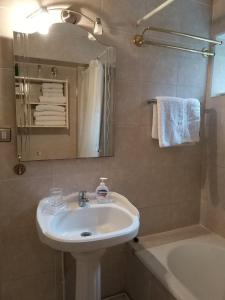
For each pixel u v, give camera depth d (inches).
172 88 68.1
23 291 57.6
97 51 57.2
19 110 51.4
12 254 55.4
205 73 72.5
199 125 69.1
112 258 66.8
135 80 62.9
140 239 68.7
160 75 65.9
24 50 50.4
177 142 64.9
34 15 50.1
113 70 59.4
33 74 51.8
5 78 50.2
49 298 60.5
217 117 70.4
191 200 76.3
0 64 49.6
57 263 60.0
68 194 58.5
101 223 55.1
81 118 57.4
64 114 55.6
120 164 63.9
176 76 68.2
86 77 56.8
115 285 68.2
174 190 73.0
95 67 57.4
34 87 52.1
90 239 39.8
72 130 56.7
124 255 68.2
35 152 53.8
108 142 61.2
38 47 51.6
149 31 63.1
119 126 62.6
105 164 62.1
